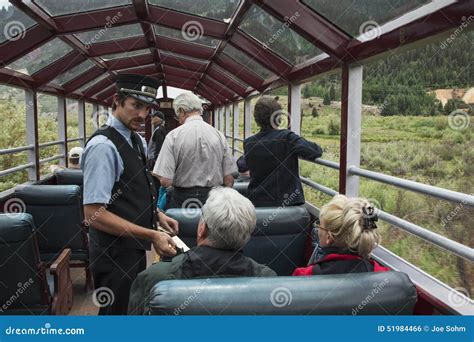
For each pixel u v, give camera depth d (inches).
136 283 63.2
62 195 139.6
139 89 82.7
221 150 128.6
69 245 145.9
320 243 69.1
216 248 60.5
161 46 255.0
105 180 78.7
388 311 52.0
